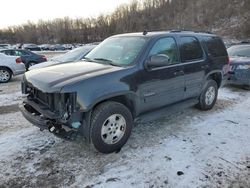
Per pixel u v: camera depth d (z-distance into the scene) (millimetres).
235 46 9812
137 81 3945
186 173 3311
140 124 4898
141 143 4125
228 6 55812
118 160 3623
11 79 11055
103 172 3344
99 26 79750
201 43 5336
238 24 46875
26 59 15141
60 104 3346
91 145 4039
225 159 3650
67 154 3789
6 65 10336
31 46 50781
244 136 4430
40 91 3688
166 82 4434
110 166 3477
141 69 4004
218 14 56219
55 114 3424
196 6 66312
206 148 3973
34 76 3789
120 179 3199
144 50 4125
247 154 3803
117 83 3674
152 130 4641
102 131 3639
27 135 4465
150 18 76062
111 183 3125
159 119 5188
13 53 14938
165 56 3998
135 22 75438
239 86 8555
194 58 5102
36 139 4293
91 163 3549
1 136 4434
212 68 5535
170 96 4617
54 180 3191
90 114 3533
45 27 83188
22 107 4039
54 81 3439
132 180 3178
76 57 8172
